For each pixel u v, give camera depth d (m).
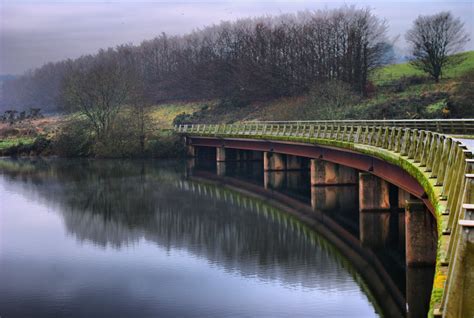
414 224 26.58
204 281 30.94
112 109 98.81
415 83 102.88
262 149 71.38
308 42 119.06
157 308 27.30
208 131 89.06
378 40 115.75
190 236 40.84
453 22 107.38
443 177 20.05
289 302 27.02
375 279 29.44
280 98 117.06
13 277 32.47
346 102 87.50
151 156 95.81
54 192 61.81
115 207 52.78
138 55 193.75
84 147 98.50
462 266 7.64
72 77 115.69
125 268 33.75
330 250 35.22
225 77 135.38
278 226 42.72
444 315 8.32
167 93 150.75
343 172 55.50
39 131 120.50
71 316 26.67
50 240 40.97
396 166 33.81
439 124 42.66
